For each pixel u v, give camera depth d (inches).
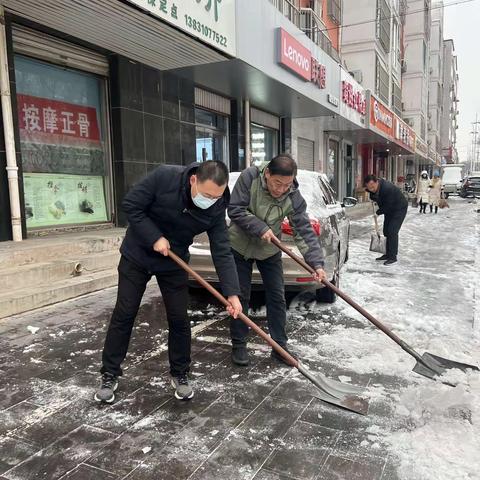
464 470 87.4
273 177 123.7
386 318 181.8
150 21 243.8
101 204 318.0
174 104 366.6
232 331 136.6
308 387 123.0
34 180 271.0
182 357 115.6
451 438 97.6
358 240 422.6
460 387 114.4
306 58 448.8
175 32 262.4
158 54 307.1
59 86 284.7
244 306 136.8
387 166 1357.0
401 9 1350.9
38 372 131.3
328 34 700.7
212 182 97.8
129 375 130.0
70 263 220.4
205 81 397.4
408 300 208.2
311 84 477.1
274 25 384.5
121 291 111.3
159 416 107.9
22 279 198.2
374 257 326.6
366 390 120.9
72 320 176.6
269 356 144.5
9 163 237.8
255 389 121.9
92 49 295.4
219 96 457.4
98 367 134.9
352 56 967.0
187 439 98.5
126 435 100.0
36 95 270.4
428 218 655.1
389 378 128.3
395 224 296.0
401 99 1401.3
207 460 91.4
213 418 107.3
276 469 88.7
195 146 398.3
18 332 162.9
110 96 313.6
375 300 208.7
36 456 92.4
